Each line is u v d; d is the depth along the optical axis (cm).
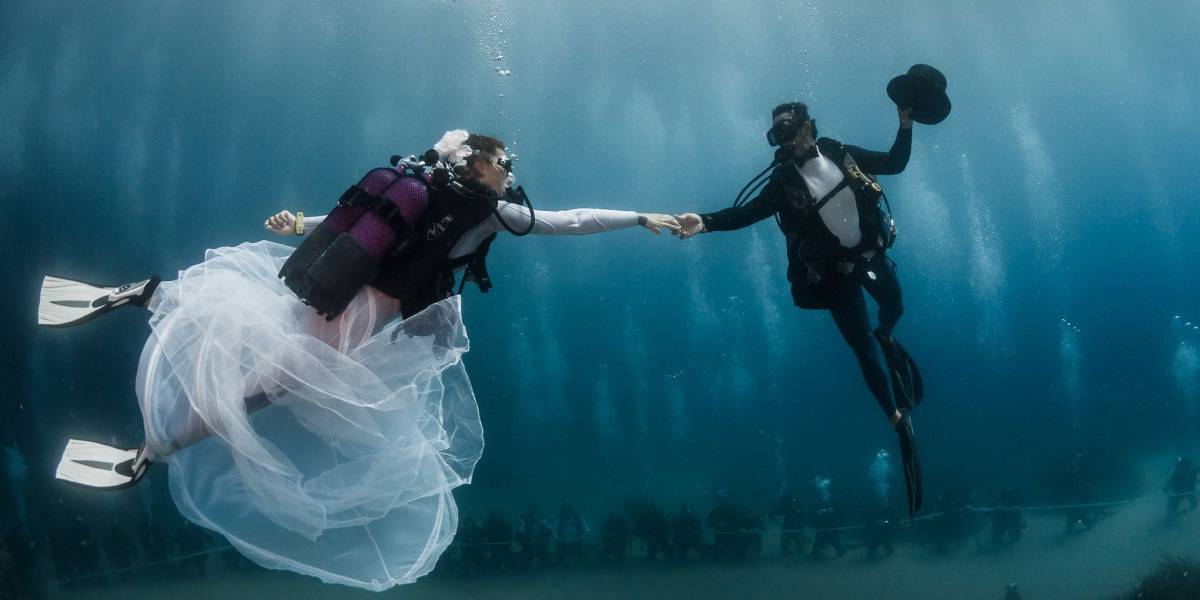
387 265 244
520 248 3438
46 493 1808
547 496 2550
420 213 239
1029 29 3306
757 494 2308
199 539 1523
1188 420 2378
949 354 3434
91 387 2558
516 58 3272
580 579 1482
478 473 2770
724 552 1534
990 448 2480
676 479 2656
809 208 339
